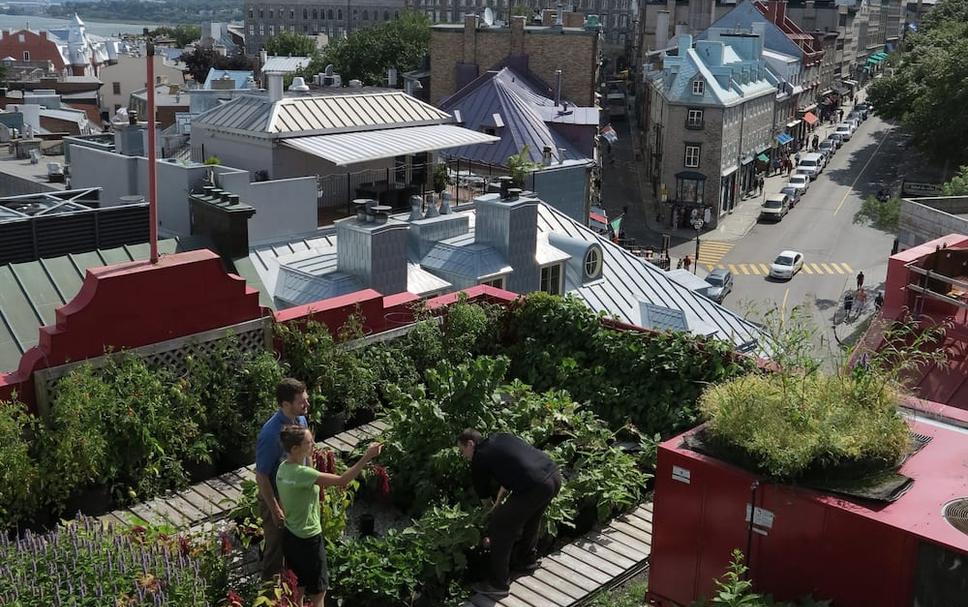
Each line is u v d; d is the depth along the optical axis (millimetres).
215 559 8172
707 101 80250
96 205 22453
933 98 83375
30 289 14242
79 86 123062
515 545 9391
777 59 107375
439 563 8867
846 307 56469
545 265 22422
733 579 7137
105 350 10570
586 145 61094
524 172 35125
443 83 75000
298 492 7680
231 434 11328
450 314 13852
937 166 88625
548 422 11250
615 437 11930
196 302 11289
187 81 125312
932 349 13070
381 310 13422
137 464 10445
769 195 93188
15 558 7113
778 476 7277
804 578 7199
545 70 71625
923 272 13133
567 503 9977
